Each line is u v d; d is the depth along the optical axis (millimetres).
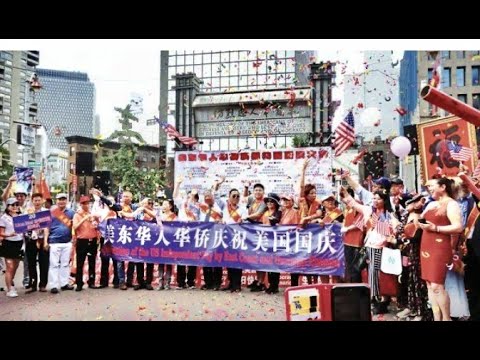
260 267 7074
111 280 8477
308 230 6836
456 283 5102
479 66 32500
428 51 9219
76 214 7609
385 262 5477
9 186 9680
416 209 5434
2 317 5730
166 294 7129
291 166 9172
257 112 16703
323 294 3217
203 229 7426
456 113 3541
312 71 19562
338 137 8023
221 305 6289
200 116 17234
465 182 4711
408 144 6949
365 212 5949
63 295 7102
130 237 7672
